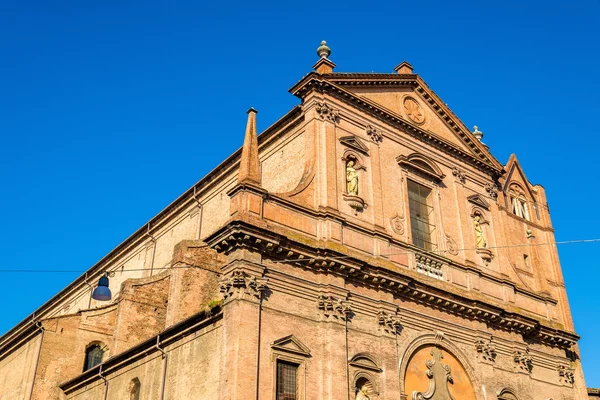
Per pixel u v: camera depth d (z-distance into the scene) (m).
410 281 27.70
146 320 30.94
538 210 40.66
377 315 26.33
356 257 25.92
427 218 32.16
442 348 28.53
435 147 34.19
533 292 34.81
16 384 34.34
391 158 31.41
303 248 24.83
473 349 29.69
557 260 39.31
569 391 33.75
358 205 28.05
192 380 23.41
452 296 29.31
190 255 28.89
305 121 29.55
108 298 23.14
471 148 36.47
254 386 21.22
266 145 32.19
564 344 34.81
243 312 22.17
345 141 29.36
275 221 24.97
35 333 34.16
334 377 23.30
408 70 35.97
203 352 23.42
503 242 34.88
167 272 32.53
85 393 30.64
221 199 36.25
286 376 22.59
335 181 27.94
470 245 32.91
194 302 28.05
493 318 30.94
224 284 23.03
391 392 25.02
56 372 32.84
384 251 28.06
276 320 23.11
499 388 29.77
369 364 24.94
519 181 40.47
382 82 32.97
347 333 24.83
